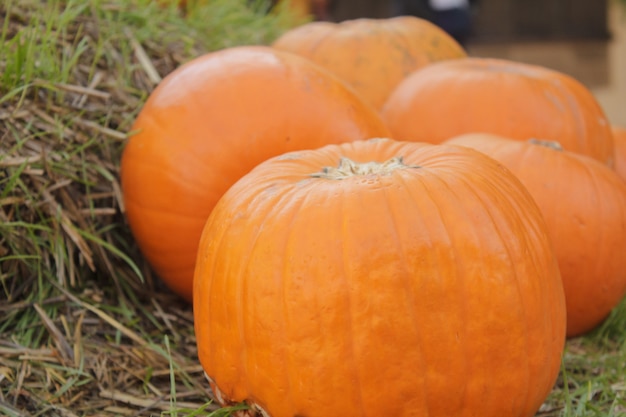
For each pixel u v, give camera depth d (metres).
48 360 1.41
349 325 1.18
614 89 5.02
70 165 1.55
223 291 1.24
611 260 1.55
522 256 1.22
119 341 1.47
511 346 1.21
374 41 2.03
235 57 1.58
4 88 1.52
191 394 1.40
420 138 1.74
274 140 1.51
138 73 1.72
